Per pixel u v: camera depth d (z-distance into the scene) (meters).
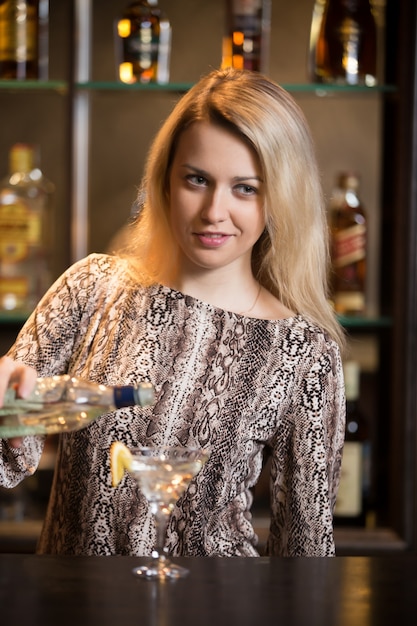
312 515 1.97
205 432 1.94
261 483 3.29
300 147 1.95
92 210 3.50
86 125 3.23
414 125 3.00
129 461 1.44
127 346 1.96
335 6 3.11
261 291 2.11
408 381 3.00
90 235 3.50
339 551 3.00
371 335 3.47
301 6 3.45
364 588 1.44
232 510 1.97
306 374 2.00
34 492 3.25
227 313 2.00
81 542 1.90
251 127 1.87
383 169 3.31
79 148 3.20
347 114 3.50
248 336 1.99
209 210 1.89
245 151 1.89
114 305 2.00
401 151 3.02
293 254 2.05
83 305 2.01
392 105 3.18
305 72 3.46
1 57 3.14
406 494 3.01
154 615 1.30
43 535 2.03
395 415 3.03
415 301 3.00
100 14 3.44
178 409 1.94
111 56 3.45
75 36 3.09
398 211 3.03
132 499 1.89
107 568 1.51
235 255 1.94
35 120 3.50
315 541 1.96
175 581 1.45
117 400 1.49
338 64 3.09
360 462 3.13
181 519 1.91
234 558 1.60
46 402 1.51
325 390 2.00
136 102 3.49
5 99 3.50
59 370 2.00
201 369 1.96
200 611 1.32
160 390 1.94
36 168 3.25
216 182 1.89
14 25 3.13
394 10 3.10
